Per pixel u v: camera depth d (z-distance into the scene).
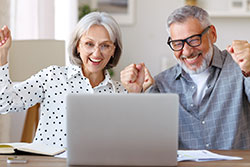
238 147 2.22
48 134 2.00
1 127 3.26
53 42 3.00
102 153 1.37
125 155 1.37
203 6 4.96
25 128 3.16
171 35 2.22
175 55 2.23
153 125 1.36
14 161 1.45
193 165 1.43
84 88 2.05
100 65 2.00
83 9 4.83
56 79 2.05
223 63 2.31
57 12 4.06
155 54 5.05
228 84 2.24
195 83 2.30
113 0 5.05
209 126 2.23
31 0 3.70
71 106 1.36
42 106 2.04
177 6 5.02
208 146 2.23
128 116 1.36
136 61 5.07
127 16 5.05
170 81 2.36
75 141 1.37
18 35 3.67
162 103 1.35
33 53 2.97
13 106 1.87
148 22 5.05
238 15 4.80
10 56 2.95
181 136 2.27
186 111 2.27
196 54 2.18
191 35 2.16
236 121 2.21
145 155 1.37
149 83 2.14
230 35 4.95
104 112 1.36
